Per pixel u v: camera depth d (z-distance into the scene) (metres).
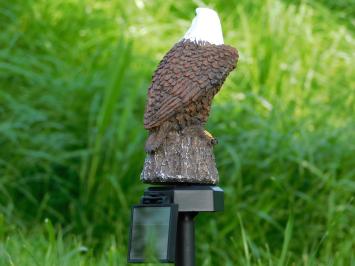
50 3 14.08
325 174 10.91
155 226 4.86
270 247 10.29
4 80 12.40
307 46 13.83
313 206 10.58
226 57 5.02
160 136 4.97
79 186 11.15
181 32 14.13
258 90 12.63
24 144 11.37
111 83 10.50
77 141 11.38
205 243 9.90
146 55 12.94
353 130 11.59
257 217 10.36
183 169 4.96
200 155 5.01
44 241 8.46
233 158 10.52
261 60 12.95
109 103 10.45
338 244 9.72
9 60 12.54
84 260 7.59
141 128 11.20
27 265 7.07
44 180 11.16
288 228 6.82
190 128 5.02
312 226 10.34
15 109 11.49
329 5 16.09
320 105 12.45
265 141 11.03
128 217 10.48
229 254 9.91
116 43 13.38
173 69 4.99
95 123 11.62
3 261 7.02
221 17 14.69
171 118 4.97
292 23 14.20
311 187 10.87
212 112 11.70
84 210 10.65
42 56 12.90
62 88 11.94
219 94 12.46
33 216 10.85
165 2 14.97
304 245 10.18
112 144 10.97
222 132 11.45
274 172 10.84
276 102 11.97
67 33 13.69
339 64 13.77
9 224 10.00
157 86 5.01
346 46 14.48
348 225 10.22
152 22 14.21
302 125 11.23
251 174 10.91
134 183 10.89
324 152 11.15
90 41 13.43
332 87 13.07
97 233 10.41
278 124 11.52
